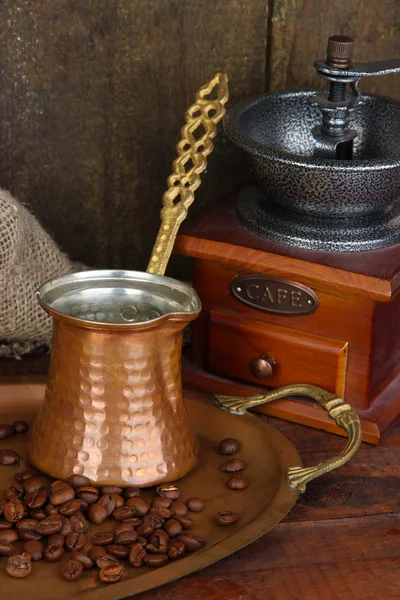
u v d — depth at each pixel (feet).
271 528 2.37
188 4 2.90
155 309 2.50
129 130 3.02
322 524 2.45
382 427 2.66
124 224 3.11
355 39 2.95
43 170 3.04
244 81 2.98
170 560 2.31
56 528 2.33
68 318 2.36
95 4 2.89
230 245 2.65
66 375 2.42
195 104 2.74
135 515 2.39
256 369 2.70
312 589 2.32
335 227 2.64
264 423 2.61
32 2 2.88
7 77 2.94
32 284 2.84
